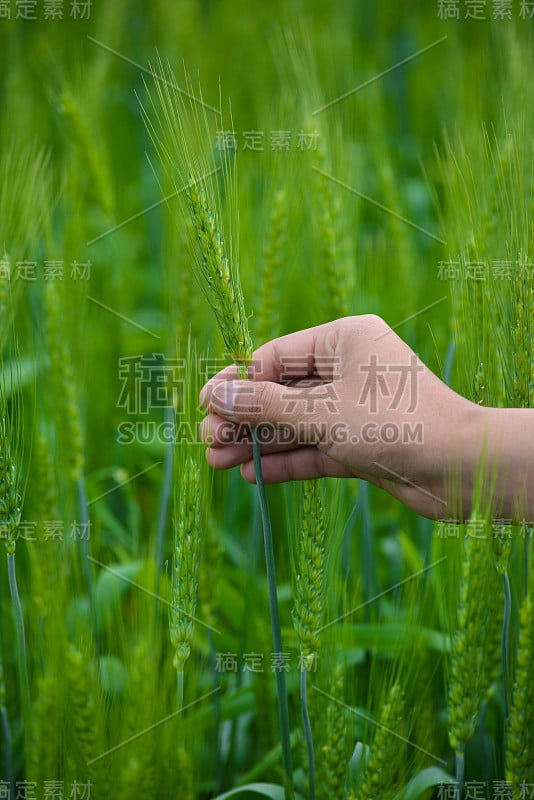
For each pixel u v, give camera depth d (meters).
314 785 0.74
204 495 0.76
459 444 0.71
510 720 0.74
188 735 0.76
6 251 0.81
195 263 0.71
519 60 0.98
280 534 0.99
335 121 0.97
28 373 0.98
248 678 0.87
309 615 0.72
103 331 1.07
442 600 0.81
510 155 0.78
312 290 0.93
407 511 0.94
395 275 1.02
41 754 0.73
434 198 0.86
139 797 0.70
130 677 0.72
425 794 0.79
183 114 0.71
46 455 0.83
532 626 0.72
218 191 0.72
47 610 0.77
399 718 0.73
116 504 1.01
